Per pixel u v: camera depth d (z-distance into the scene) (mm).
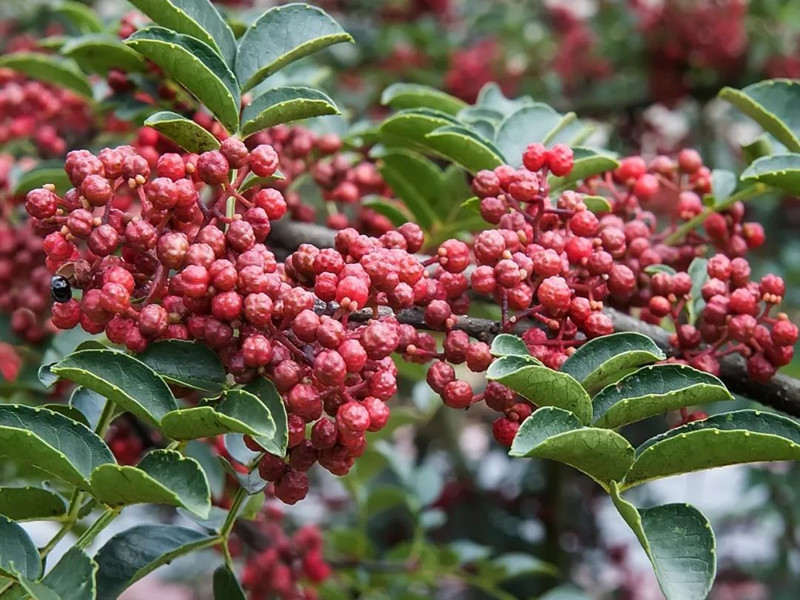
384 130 284
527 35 771
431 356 225
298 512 695
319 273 214
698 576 196
